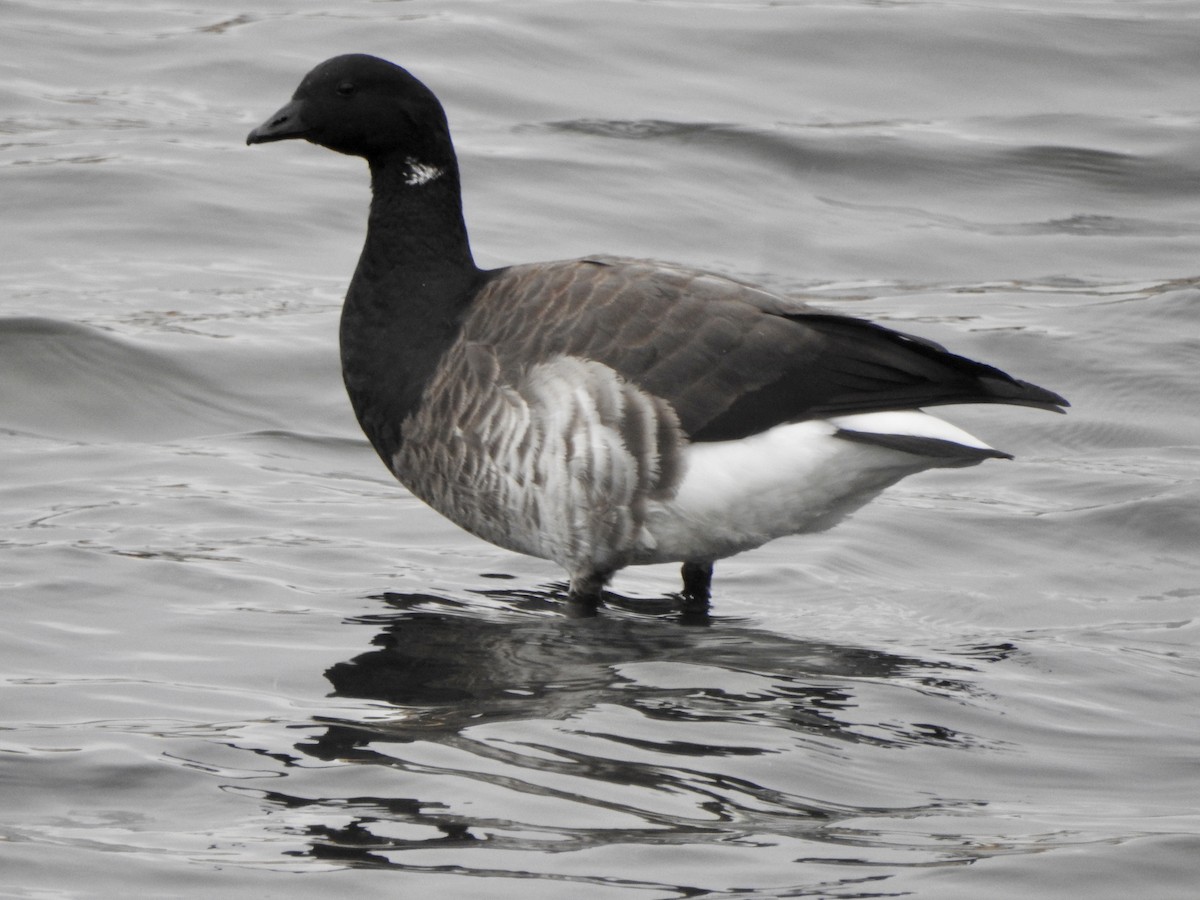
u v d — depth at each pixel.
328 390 17.25
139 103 23.81
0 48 25.19
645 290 12.41
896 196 22.25
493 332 12.63
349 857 8.80
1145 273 20.48
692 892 8.54
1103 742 10.52
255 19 26.31
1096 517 14.62
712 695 10.99
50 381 16.89
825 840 9.12
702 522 12.33
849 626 12.52
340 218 21.22
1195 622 12.63
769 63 25.19
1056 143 23.39
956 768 10.09
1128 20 26.52
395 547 13.94
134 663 11.32
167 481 14.98
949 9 26.61
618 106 24.00
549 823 9.19
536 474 12.34
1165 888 8.76
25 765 9.72
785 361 12.09
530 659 11.61
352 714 10.57
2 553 13.02
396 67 13.53
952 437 11.82
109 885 8.52
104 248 20.06
